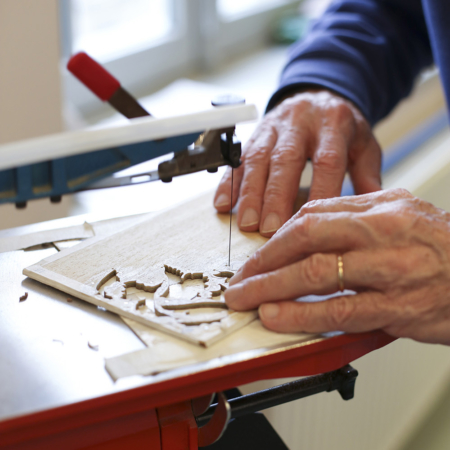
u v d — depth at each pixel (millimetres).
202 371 435
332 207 512
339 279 464
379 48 947
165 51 1497
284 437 1048
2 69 1023
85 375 437
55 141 424
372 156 785
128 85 1422
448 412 1419
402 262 453
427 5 850
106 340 483
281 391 519
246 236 643
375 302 466
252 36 1770
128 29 1444
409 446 1328
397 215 463
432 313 471
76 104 1345
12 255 621
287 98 820
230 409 469
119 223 695
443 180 1418
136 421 458
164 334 486
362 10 1012
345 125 730
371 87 916
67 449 439
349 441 1204
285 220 640
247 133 1035
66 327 500
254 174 675
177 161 540
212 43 1579
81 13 1312
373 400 1187
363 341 508
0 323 503
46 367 447
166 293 538
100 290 544
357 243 465
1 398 411
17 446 422
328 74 844
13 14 992
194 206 713
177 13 1502
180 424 470
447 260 462
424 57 1092
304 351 474
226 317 498
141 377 430
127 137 444
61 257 596
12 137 1097
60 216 1166
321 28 1016
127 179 537
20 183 475
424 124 1681
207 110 477
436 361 1405
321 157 675
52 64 1084
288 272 478
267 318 484
